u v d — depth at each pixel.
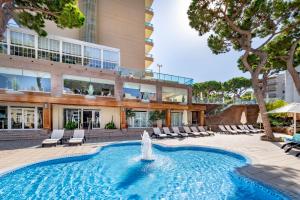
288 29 14.63
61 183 6.75
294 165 7.66
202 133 18.34
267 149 11.16
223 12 14.28
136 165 8.94
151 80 23.97
